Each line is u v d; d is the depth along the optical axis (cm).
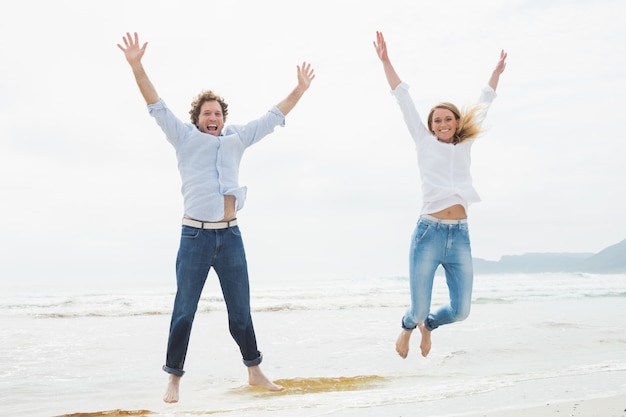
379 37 475
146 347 746
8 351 704
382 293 2519
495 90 497
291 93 468
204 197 420
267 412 360
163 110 418
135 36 412
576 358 607
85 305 1703
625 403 351
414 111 470
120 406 417
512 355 630
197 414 365
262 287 3681
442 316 468
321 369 559
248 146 453
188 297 420
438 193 441
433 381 482
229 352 686
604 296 2045
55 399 448
